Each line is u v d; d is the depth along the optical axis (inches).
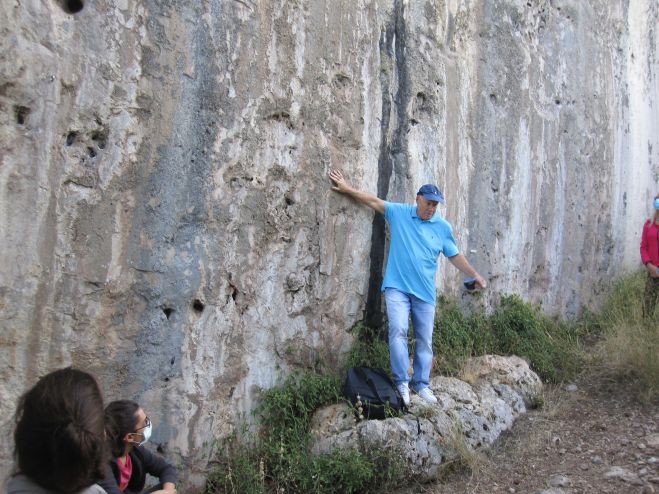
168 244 145.4
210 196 152.9
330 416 166.2
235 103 156.6
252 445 161.8
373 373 175.5
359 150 193.5
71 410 66.4
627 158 354.6
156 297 143.9
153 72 140.1
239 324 162.1
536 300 280.2
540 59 277.7
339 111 186.1
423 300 184.2
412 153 210.7
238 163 158.6
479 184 245.0
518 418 199.6
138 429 104.6
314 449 158.7
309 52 175.3
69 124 127.8
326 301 186.2
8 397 120.5
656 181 397.4
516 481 162.4
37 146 123.0
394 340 178.5
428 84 216.5
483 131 246.1
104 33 132.1
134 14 136.5
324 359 184.7
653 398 211.8
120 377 138.6
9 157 119.2
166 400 147.0
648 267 276.8
